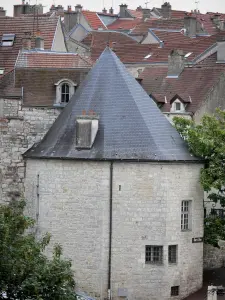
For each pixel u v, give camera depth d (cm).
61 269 8669
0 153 12138
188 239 11669
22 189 12081
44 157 11575
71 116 11750
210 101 16112
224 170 11669
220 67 16862
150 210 11388
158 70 17575
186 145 11738
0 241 8425
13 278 8506
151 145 11456
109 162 11300
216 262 12469
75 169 11431
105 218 11344
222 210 12769
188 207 11681
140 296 11419
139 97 11800
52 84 13612
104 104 11669
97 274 11381
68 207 11475
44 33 18225
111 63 11981
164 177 11406
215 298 10844
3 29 18000
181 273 11625
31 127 12231
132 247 11388
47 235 9306
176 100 16038
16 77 13675
